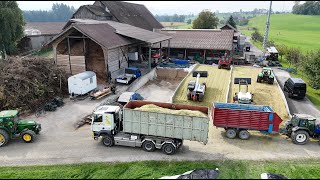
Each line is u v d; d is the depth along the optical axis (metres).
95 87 31.75
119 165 17.61
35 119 24.44
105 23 41.72
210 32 52.16
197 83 30.25
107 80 35.09
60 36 35.12
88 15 58.97
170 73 39.94
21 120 21.92
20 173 16.69
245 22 173.00
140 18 70.44
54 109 26.34
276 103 28.41
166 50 50.78
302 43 53.62
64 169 17.16
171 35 52.56
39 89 27.59
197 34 52.06
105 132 19.72
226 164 17.83
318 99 31.16
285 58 51.91
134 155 18.94
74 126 23.22
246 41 83.12
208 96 30.38
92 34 33.91
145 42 38.56
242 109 21.56
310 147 20.23
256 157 18.75
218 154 19.09
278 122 20.55
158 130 19.09
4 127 19.91
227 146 20.25
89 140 21.00
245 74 39.25
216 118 21.30
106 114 19.42
